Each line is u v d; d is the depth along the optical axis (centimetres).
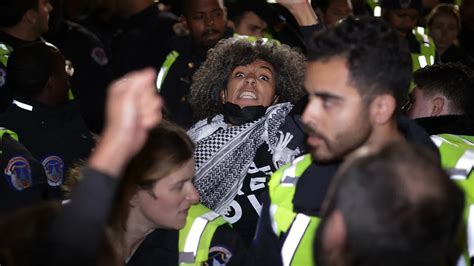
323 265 151
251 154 308
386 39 207
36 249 157
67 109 362
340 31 208
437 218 147
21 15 458
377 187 147
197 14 500
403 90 210
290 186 232
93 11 665
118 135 157
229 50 324
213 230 255
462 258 221
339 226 149
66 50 521
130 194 232
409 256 146
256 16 518
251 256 237
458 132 273
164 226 241
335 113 207
